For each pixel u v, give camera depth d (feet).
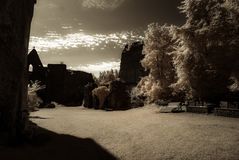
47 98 169.58
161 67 111.45
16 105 56.13
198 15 83.41
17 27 55.93
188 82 84.28
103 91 131.64
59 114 99.86
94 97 136.77
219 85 80.94
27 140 51.06
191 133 51.03
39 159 41.88
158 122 63.82
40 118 83.76
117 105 127.54
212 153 40.65
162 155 42.14
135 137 53.06
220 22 77.25
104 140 53.36
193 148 43.34
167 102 94.68
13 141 48.34
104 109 129.08
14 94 54.85
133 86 154.61
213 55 79.00
